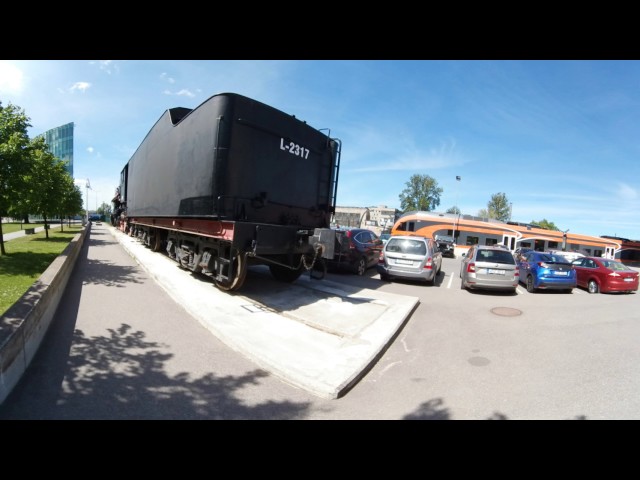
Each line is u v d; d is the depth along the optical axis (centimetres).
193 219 835
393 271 1115
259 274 1031
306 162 823
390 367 456
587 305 964
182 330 529
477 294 1046
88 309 603
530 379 431
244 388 368
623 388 412
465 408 353
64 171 1992
